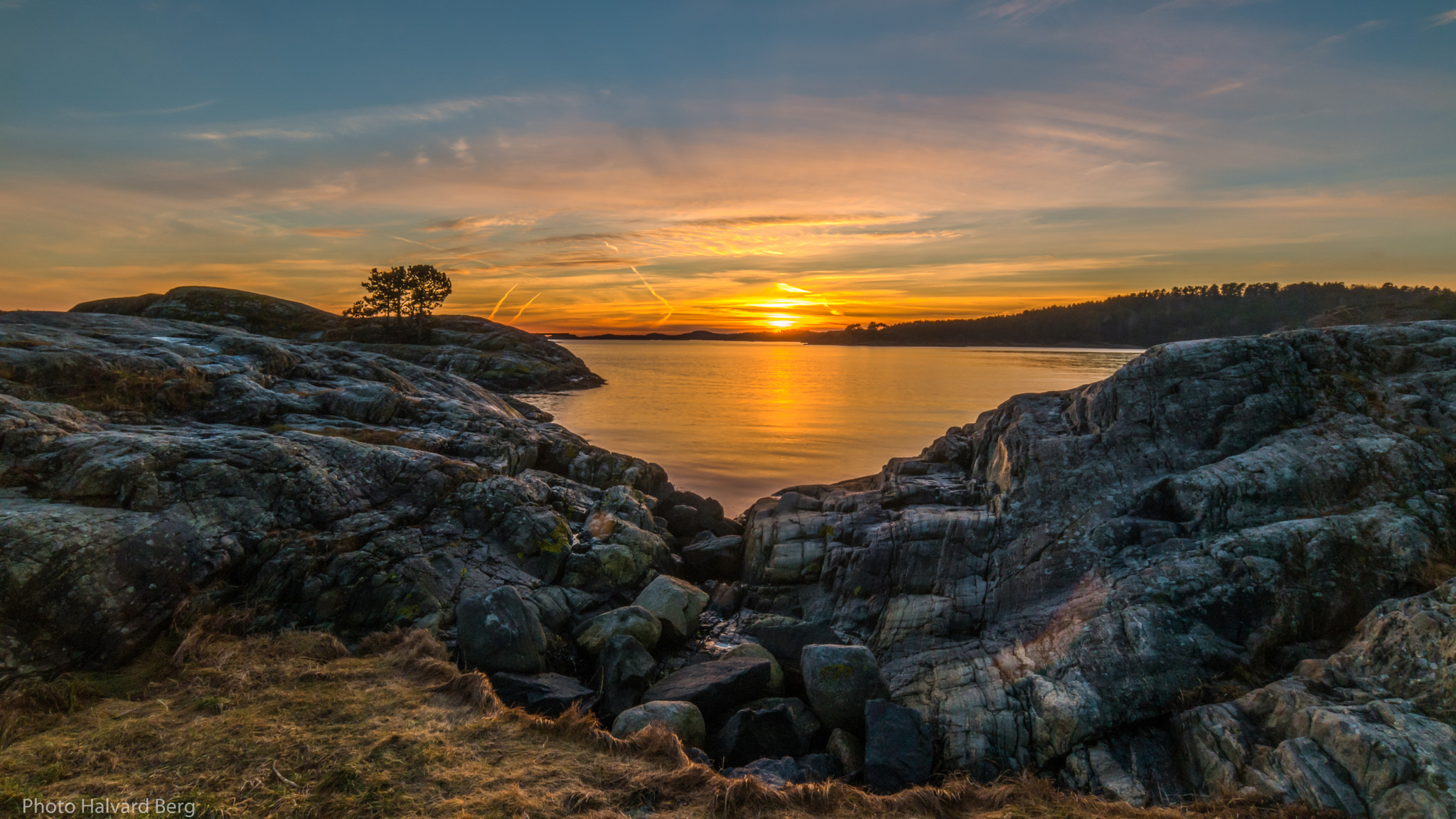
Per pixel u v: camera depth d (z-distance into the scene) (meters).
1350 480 11.82
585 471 22.91
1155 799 8.12
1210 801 7.24
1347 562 10.41
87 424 12.83
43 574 8.66
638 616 12.31
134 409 15.14
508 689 9.30
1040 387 84.38
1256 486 12.02
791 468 32.78
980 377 104.25
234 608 10.39
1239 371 14.26
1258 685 9.30
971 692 10.37
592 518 17.16
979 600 12.77
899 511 16.09
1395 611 8.64
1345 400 13.36
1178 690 9.33
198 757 6.91
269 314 99.94
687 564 17.48
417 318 102.94
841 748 9.40
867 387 83.81
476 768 7.04
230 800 6.19
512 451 19.36
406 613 11.52
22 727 7.24
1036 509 13.85
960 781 7.64
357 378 23.56
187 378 16.73
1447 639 7.82
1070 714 9.17
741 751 9.13
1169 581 10.91
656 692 10.34
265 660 9.34
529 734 7.88
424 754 7.19
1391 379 13.52
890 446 39.16
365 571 11.88
